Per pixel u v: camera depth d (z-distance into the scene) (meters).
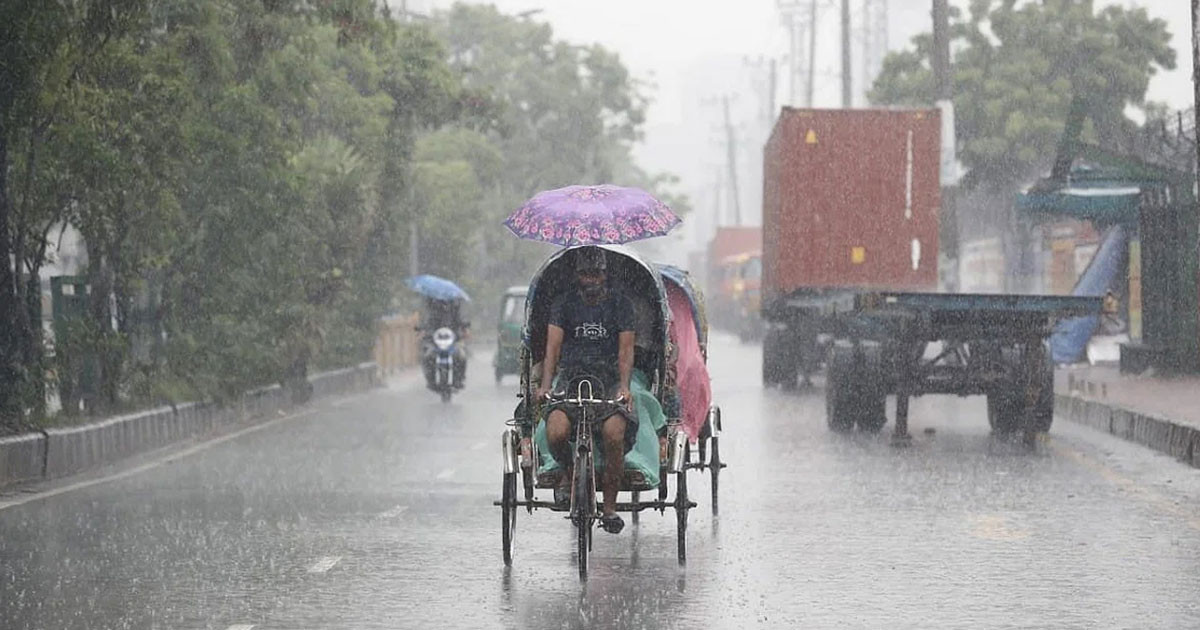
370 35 57.56
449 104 85.31
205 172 57.50
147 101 48.91
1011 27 115.00
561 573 27.19
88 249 51.81
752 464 44.69
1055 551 29.42
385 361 103.69
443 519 33.62
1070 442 51.31
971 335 50.16
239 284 59.66
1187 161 78.69
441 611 23.88
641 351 28.00
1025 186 113.38
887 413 64.69
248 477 41.59
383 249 85.19
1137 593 25.30
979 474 42.06
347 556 28.80
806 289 71.19
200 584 25.95
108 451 46.00
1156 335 76.62
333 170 71.06
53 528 32.03
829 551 29.45
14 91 43.00
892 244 74.31
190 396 56.78
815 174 74.25
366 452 48.69
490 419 62.69
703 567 27.77
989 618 23.38
